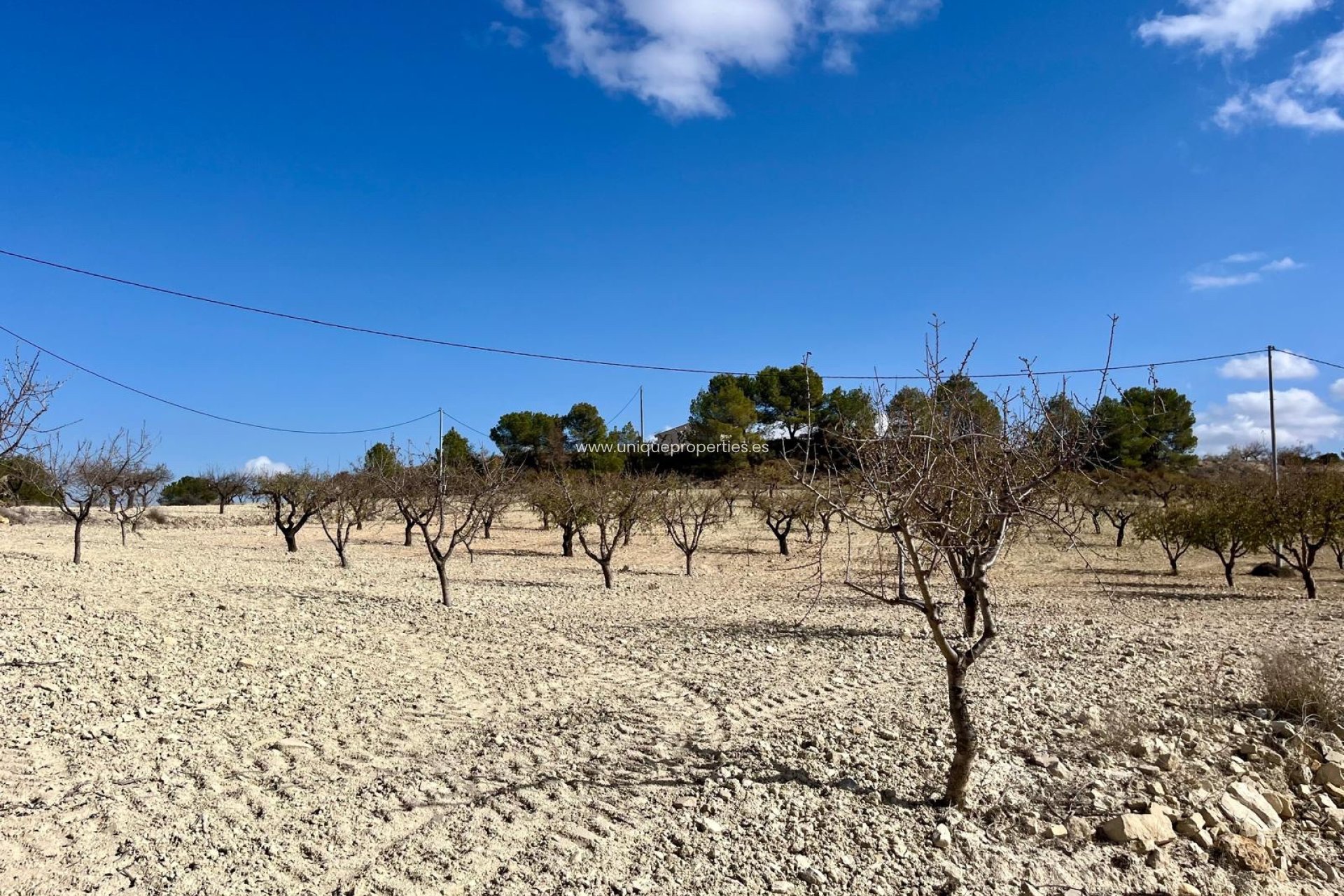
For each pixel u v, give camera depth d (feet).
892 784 18.63
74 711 23.76
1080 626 42.45
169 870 14.75
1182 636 37.96
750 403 149.48
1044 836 16.17
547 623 43.47
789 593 59.11
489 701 26.89
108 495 86.28
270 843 15.89
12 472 61.31
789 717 24.77
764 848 15.67
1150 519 71.87
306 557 81.92
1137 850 15.70
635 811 17.40
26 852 15.35
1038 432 19.52
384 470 82.48
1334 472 65.82
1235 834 16.35
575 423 168.66
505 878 14.48
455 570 73.72
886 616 47.19
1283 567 74.69
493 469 67.15
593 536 111.75
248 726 23.30
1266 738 21.66
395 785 18.97
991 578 70.28
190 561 70.95
